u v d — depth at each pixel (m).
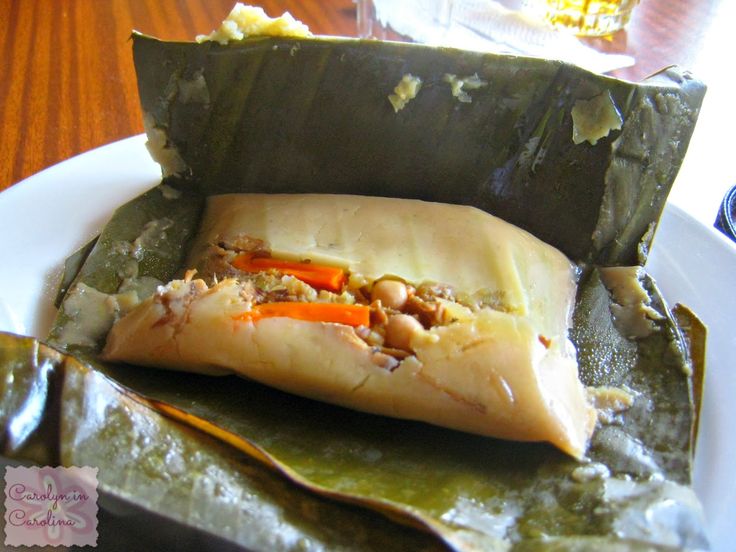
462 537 0.15
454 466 0.18
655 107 0.22
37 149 0.30
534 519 0.16
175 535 0.15
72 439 0.15
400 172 0.24
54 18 0.40
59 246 0.24
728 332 0.22
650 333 0.21
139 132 0.31
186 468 0.15
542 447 0.18
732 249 0.24
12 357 0.15
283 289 0.20
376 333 0.19
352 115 0.23
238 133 0.25
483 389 0.18
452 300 0.20
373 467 0.18
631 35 0.43
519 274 0.21
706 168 0.32
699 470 0.18
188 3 0.43
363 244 0.22
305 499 0.16
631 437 0.18
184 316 0.19
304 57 0.23
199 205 0.26
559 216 0.24
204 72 0.24
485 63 0.22
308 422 0.19
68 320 0.22
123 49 0.37
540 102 0.22
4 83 0.34
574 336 0.22
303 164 0.25
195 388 0.20
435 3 0.38
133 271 0.23
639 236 0.24
